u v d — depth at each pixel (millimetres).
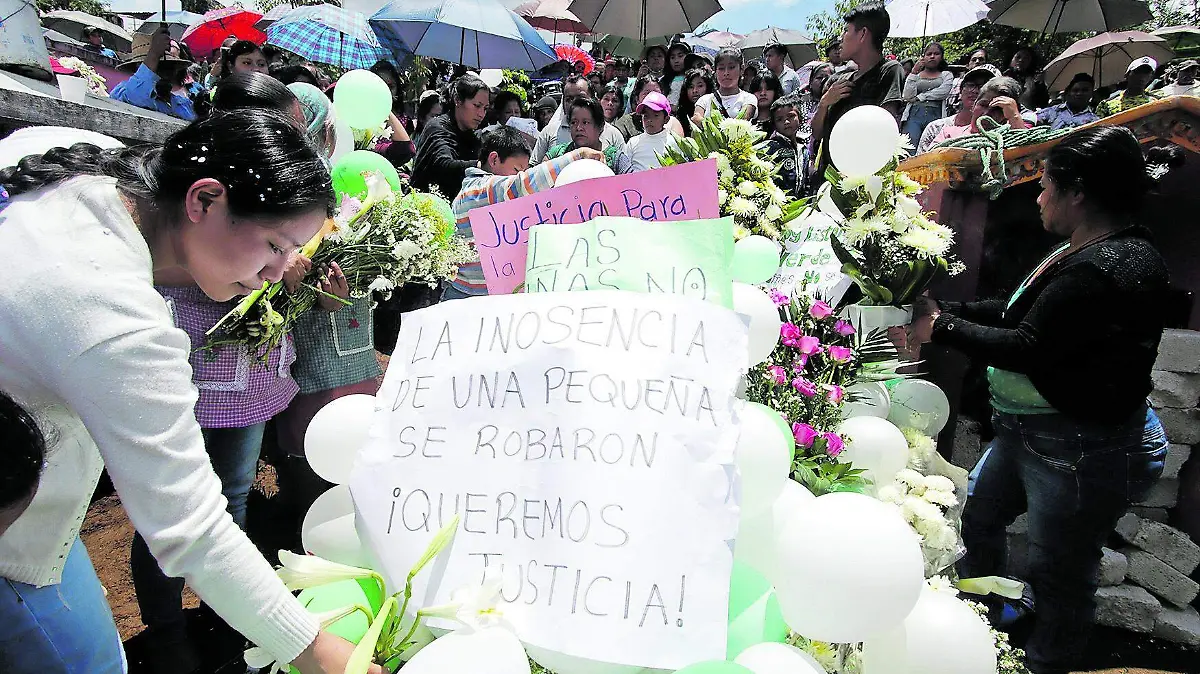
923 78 5750
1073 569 2170
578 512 1114
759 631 1207
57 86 3650
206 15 8359
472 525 1153
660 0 6406
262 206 1057
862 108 1963
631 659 1040
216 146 1052
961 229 2643
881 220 1977
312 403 2449
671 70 5863
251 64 5191
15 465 931
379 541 1197
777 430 1264
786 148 3689
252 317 1983
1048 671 2230
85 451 1195
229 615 1026
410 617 1146
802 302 1881
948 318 2096
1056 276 2006
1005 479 2395
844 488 1601
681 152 2332
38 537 1186
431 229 2273
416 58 8305
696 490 1119
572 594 1077
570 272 1381
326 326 2387
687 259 1345
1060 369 2002
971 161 2502
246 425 2098
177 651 2162
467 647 986
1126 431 2053
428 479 1204
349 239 2139
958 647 1185
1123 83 6406
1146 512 2820
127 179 1080
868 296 2051
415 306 4555
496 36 6832
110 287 971
